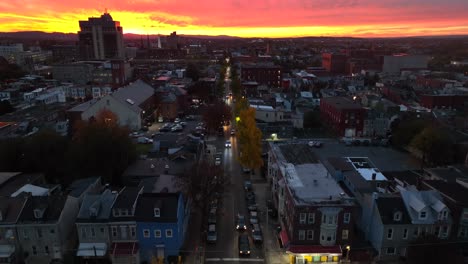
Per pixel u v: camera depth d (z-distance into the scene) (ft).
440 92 517.14
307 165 205.36
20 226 159.12
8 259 156.25
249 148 253.24
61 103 488.85
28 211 163.94
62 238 163.43
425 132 291.38
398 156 318.04
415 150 317.83
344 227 162.20
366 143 353.31
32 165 248.32
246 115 254.47
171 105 447.83
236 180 257.96
